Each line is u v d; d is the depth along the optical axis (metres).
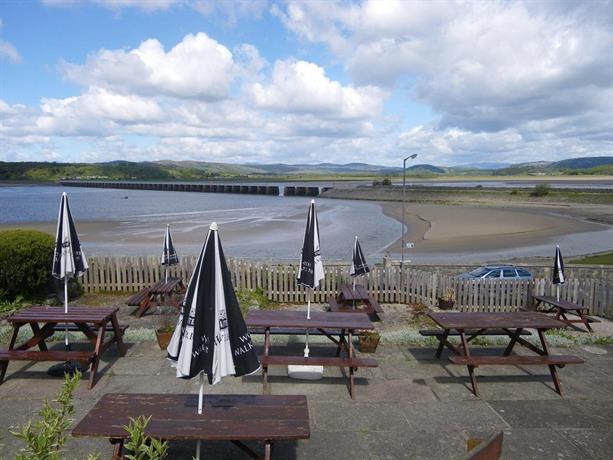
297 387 7.40
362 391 7.32
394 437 5.96
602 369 8.45
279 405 5.12
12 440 5.71
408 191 101.31
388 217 59.03
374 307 12.62
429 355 8.97
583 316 12.20
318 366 7.50
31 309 8.06
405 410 6.71
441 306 13.69
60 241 7.73
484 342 9.59
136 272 14.57
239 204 84.56
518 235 42.94
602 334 11.40
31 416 6.30
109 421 4.63
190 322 4.34
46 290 13.29
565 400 7.15
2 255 11.98
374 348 8.98
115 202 87.44
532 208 70.56
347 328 7.53
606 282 13.79
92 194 120.25
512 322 7.84
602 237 41.75
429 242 38.34
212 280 4.38
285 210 69.75
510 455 5.62
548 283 14.04
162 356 8.56
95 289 14.48
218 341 4.37
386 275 14.30
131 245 33.56
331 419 6.40
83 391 7.07
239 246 34.09
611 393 7.43
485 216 59.16
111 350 8.84
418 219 56.69
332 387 7.43
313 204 7.99
